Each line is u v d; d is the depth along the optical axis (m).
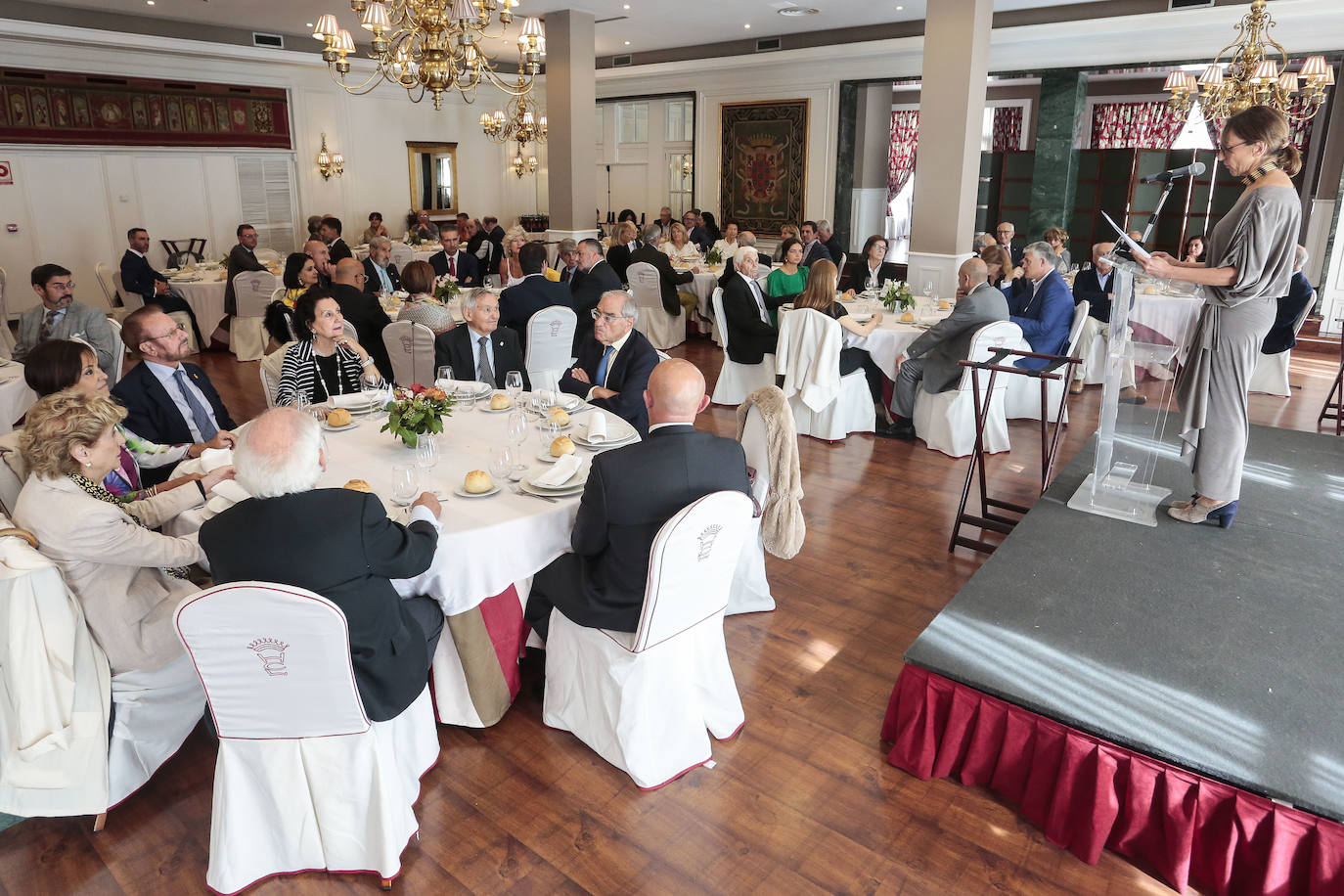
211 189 11.41
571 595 2.45
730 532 2.32
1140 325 3.56
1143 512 3.68
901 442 5.67
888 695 2.89
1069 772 2.24
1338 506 3.81
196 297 8.31
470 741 2.64
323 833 2.10
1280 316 4.88
